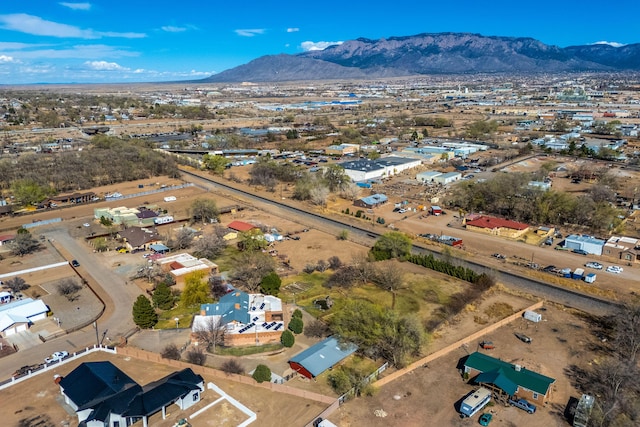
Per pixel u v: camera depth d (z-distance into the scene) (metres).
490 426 49.59
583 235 111.94
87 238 111.50
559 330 70.31
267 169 175.62
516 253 102.50
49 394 55.00
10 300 80.44
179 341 67.38
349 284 86.06
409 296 81.38
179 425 49.31
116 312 76.50
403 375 58.91
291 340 65.00
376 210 137.50
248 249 98.75
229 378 58.12
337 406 52.50
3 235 113.81
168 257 96.69
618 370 55.19
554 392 55.28
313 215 132.50
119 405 49.41
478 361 58.72
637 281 87.06
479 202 134.25
